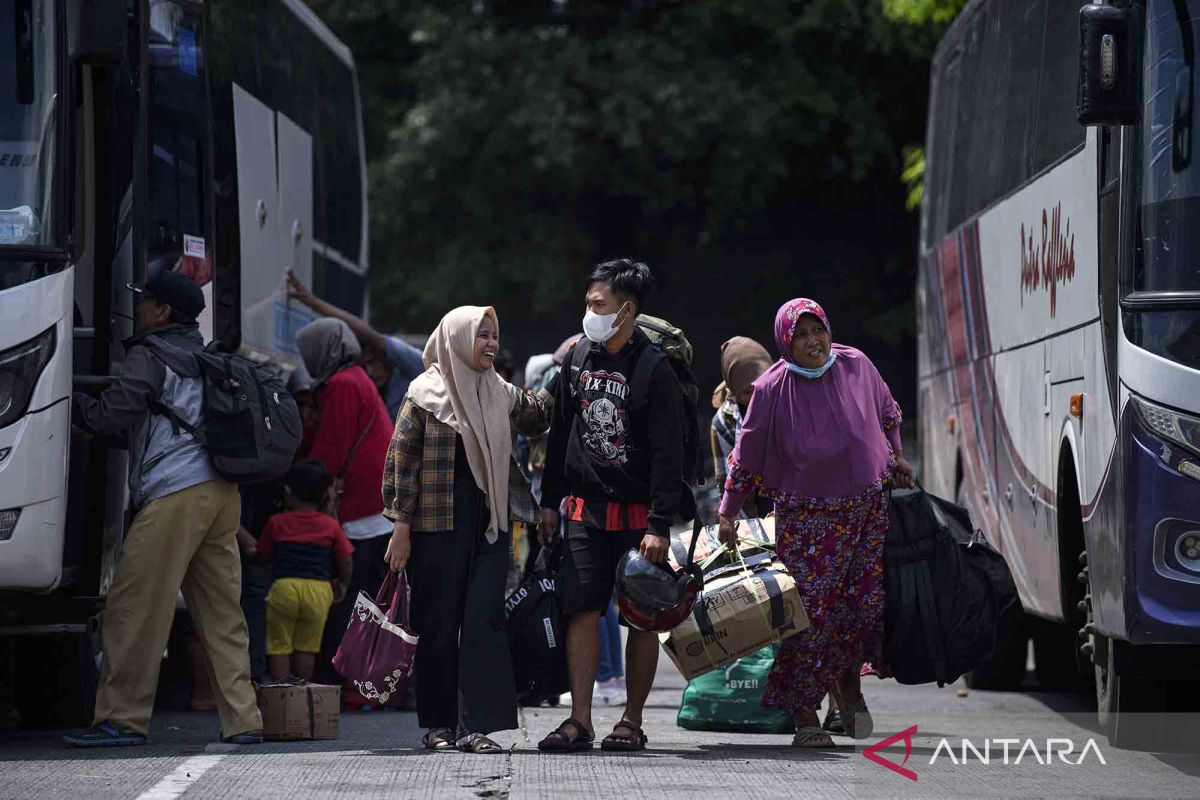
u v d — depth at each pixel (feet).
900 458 69.77
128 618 69.97
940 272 126.62
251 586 89.20
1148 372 66.59
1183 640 65.62
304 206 118.11
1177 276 66.95
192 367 70.03
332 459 92.27
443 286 292.40
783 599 67.21
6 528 66.95
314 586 87.20
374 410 93.40
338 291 133.49
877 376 69.46
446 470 66.85
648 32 294.66
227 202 94.63
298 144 116.88
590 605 67.26
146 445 69.87
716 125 280.92
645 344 66.44
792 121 288.92
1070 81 82.58
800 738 71.61
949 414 121.29
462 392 66.69
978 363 108.88
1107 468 70.64
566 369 67.46
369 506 92.89
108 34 67.97
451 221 298.35
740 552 70.69
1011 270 97.60
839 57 295.07
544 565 69.21
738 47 291.58
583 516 66.85
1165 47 68.59
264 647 89.30
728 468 70.49
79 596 73.56
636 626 65.62
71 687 79.36
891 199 323.57
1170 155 67.82
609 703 94.63
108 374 74.28
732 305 328.90
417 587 67.46
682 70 281.13
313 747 71.15
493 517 66.85
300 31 121.70
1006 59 101.91
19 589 68.03
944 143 128.06
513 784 59.62
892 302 327.06
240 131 98.48
